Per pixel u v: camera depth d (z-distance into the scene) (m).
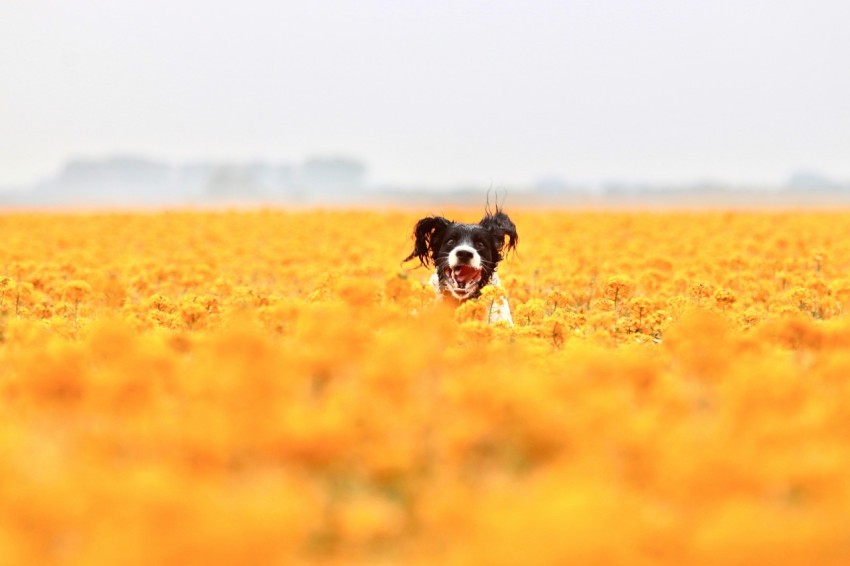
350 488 8.57
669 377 11.45
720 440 8.20
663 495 7.45
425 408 9.40
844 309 21.20
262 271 31.44
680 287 25.83
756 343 13.11
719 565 6.14
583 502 6.24
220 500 6.72
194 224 56.38
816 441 8.54
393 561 7.39
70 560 6.55
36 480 7.53
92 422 9.30
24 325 14.12
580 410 8.91
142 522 6.31
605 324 17.38
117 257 38.25
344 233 49.03
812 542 6.17
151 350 10.56
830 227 51.94
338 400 9.12
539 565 5.89
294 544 6.56
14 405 10.22
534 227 53.12
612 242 43.25
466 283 21.86
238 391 8.84
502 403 8.85
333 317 11.86
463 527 7.04
